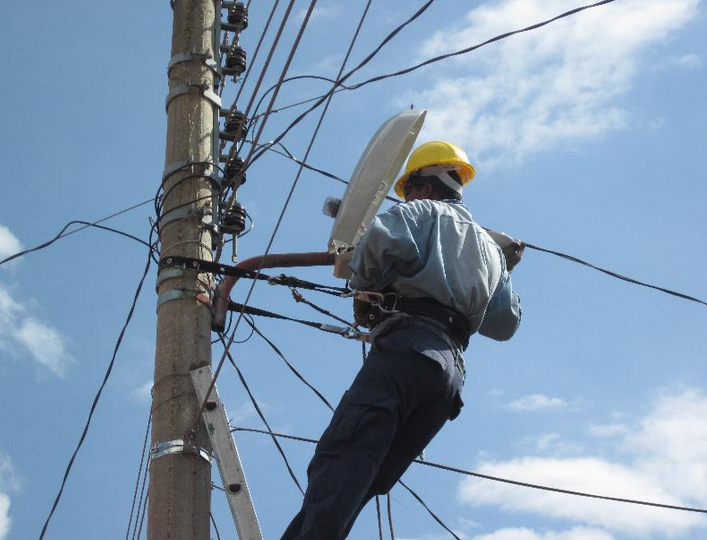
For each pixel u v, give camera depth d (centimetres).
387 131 674
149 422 745
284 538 540
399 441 583
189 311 742
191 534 678
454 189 649
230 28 967
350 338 730
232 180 798
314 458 557
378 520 806
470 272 593
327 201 686
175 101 837
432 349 574
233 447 690
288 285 743
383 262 588
